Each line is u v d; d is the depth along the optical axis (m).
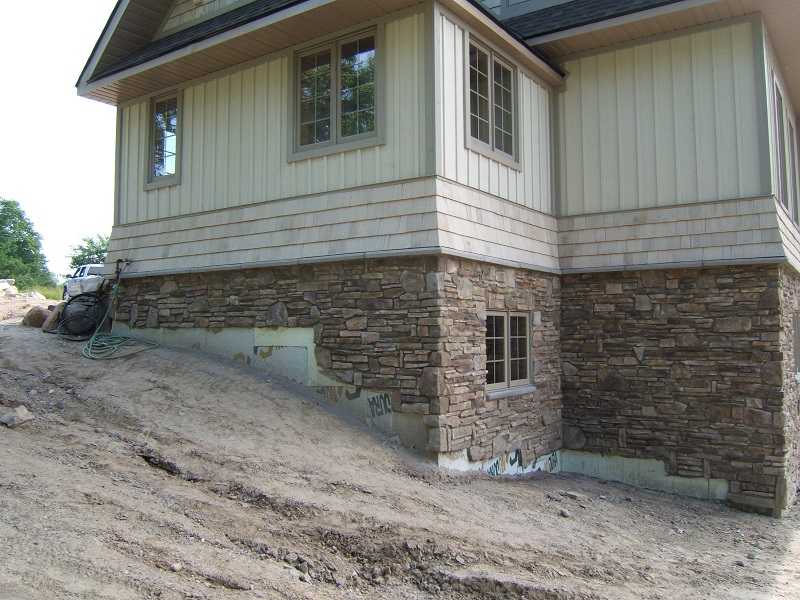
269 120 8.67
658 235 8.73
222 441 6.25
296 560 4.38
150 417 6.61
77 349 8.99
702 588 5.11
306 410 7.34
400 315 7.25
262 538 4.56
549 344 9.02
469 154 7.75
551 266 9.14
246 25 8.00
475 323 7.55
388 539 4.79
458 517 5.57
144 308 9.91
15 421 6.03
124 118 10.62
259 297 8.52
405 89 7.47
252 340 8.59
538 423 8.66
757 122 8.22
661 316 8.62
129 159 10.48
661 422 8.53
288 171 8.43
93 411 6.70
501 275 8.09
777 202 8.25
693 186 8.58
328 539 4.72
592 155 9.33
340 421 7.30
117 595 3.39
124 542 4.01
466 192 7.64
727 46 8.43
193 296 9.29
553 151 9.59
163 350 9.01
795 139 11.95
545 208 9.31
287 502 5.10
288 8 7.62
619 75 9.16
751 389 7.99
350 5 7.44
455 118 7.54
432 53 7.27
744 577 5.51
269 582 3.98
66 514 4.22
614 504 7.46
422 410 6.99
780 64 9.88
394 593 4.29
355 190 7.79
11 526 3.92
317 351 7.89
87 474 5.09
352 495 5.53
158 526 4.37
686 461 8.34
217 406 7.07
